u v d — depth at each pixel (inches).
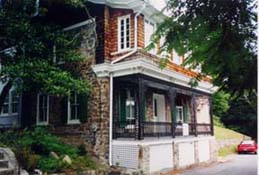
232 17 174.1
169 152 597.0
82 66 611.2
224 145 1165.1
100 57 589.0
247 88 182.2
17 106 756.6
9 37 539.2
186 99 754.8
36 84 523.5
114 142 557.9
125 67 554.6
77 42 616.7
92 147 577.0
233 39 176.4
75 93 618.2
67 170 455.2
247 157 954.7
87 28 617.6
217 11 173.8
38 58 551.2
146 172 523.8
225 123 1535.4
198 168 665.6
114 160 552.4
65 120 630.5
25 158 432.5
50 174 427.2
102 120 571.2
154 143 553.3
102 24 596.7
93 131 579.8
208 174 578.9
